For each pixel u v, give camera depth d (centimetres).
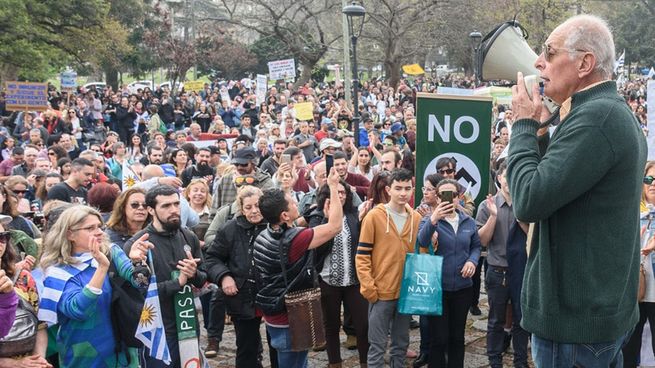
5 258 416
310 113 1756
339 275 623
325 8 3244
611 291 253
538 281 264
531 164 254
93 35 3017
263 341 748
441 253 602
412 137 1599
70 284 426
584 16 259
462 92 1078
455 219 612
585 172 241
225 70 4806
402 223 589
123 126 2362
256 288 562
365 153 975
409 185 586
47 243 436
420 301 570
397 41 3491
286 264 504
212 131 1970
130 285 443
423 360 664
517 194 254
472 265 599
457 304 607
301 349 501
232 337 767
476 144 690
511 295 634
